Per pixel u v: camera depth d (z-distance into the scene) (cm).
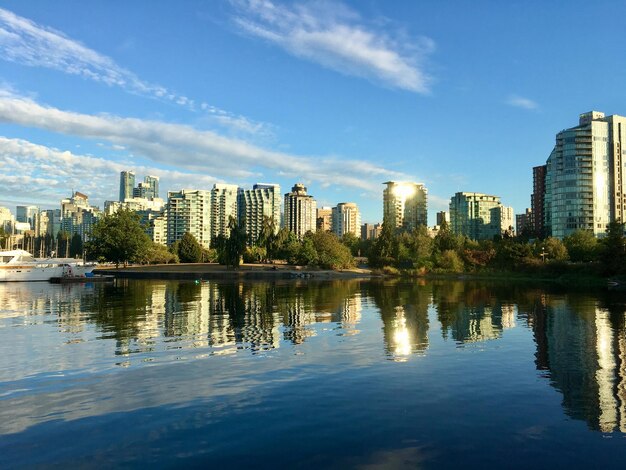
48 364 1884
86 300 4856
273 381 1608
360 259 19500
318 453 1038
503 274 10856
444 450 1049
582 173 18362
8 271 8688
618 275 8262
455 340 2402
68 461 1016
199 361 1923
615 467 966
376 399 1406
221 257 13550
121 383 1597
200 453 1045
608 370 1753
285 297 5316
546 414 1277
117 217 11738
